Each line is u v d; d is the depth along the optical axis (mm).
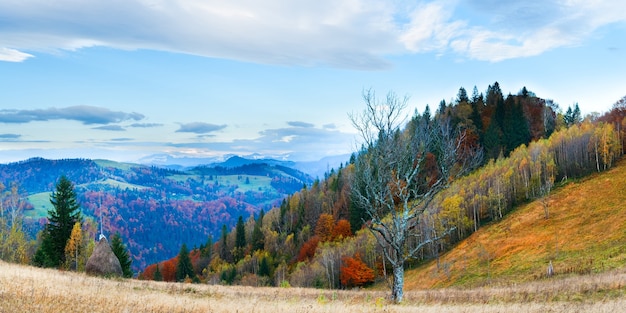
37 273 23156
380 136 26750
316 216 150500
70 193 63781
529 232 80562
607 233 64875
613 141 101062
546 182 97125
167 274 132625
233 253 149250
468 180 110750
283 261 120625
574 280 33781
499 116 154375
